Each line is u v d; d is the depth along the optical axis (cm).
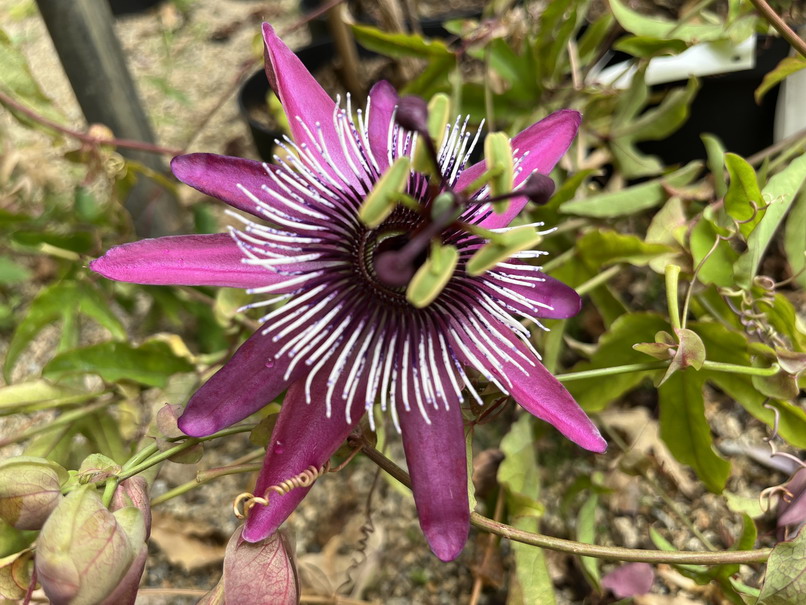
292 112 13
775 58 24
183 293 22
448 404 12
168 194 25
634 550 13
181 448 13
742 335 15
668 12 28
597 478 18
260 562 12
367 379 12
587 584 18
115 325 21
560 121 14
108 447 18
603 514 20
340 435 12
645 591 17
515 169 14
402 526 20
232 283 12
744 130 25
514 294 13
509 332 13
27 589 13
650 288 24
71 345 20
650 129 21
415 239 11
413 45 21
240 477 22
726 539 19
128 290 23
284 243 13
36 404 17
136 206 24
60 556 11
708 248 16
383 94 15
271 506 12
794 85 23
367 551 19
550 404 13
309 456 12
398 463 21
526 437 17
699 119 25
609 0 20
